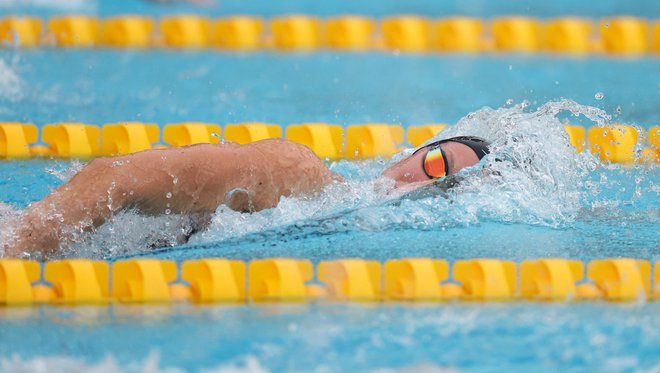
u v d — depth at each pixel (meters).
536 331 10.03
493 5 41.50
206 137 18.59
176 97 23.00
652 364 9.10
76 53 28.38
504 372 8.92
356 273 11.25
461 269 11.46
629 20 31.70
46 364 8.91
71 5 36.25
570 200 14.39
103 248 11.76
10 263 10.90
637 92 24.72
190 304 10.83
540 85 25.70
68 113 20.75
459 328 10.09
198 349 9.36
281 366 8.97
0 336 9.64
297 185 12.79
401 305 10.90
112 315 10.38
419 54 30.66
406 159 13.98
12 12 33.78
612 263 11.59
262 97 23.48
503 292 11.30
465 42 31.59
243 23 31.23
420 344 9.61
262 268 11.29
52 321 10.13
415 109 22.52
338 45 31.47
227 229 12.41
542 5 41.41
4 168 16.73
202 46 30.77
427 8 40.28
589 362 9.16
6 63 26.28
